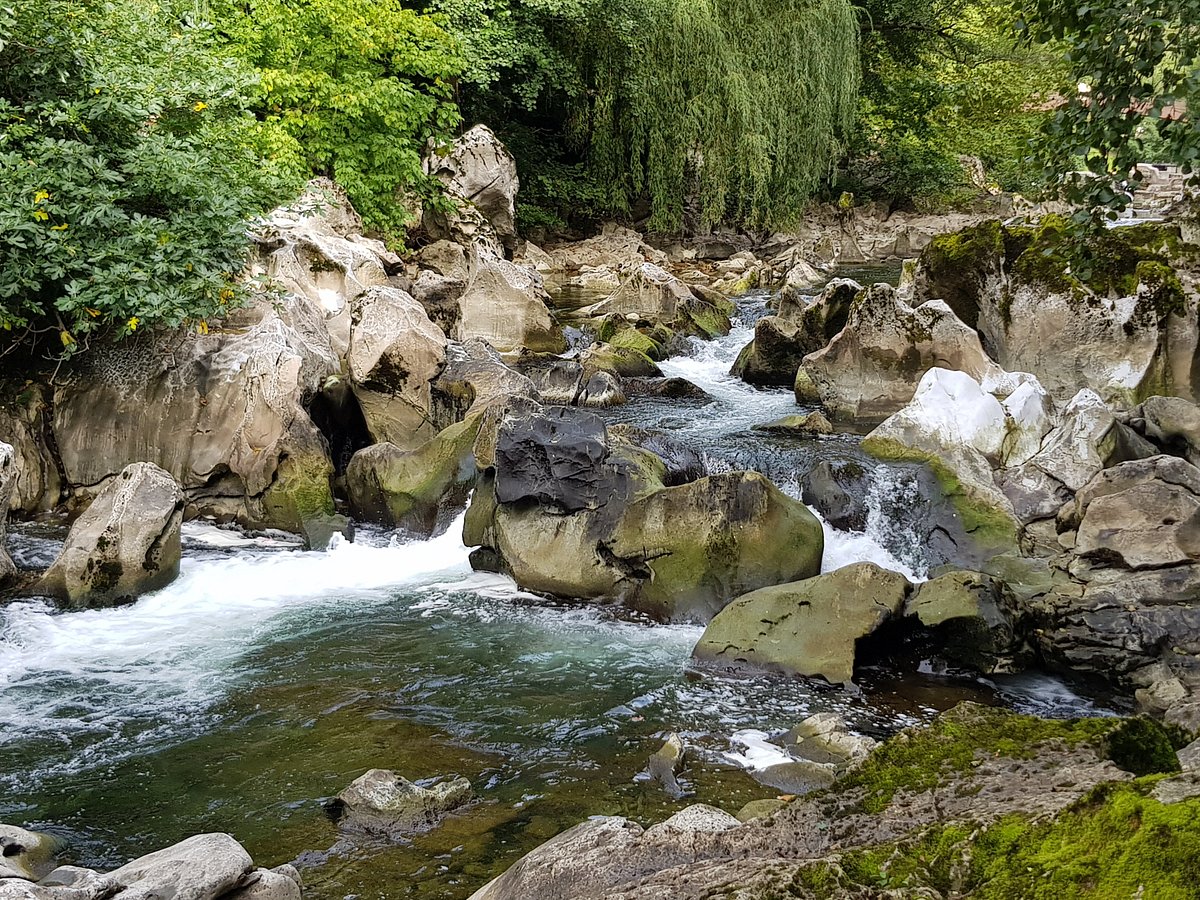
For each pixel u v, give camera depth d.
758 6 26.22
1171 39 6.91
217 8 18.42
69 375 11.48
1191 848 2.40
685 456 10.54
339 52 19.72
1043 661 7.64
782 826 3.66
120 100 11.05
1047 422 10.66
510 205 23.59
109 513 9.02
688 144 26.23
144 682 7.41
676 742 6.25
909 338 12.40
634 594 8.80
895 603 7.66
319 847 5.29
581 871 3.74
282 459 10.64
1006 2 8.23
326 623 8.56
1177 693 6.91
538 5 23.28
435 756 6.31
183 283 10.80
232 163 12.30
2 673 7.50
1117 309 11.51
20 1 10.59
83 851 5.32
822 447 11.04
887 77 36.16
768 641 7.62
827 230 31.59
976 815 3.16
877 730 6.70
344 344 14.71
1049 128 7.50
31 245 10.28
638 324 17.55
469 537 9.93
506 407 10.32
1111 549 8.19
